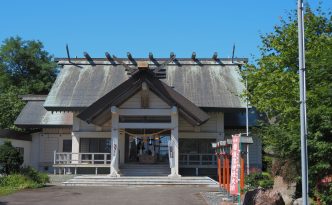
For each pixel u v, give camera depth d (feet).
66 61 129.49
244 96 96.17
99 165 108.37
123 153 110.01
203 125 114.32
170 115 98.17
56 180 97.14
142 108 97.66
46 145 122.72
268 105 74.54
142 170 102.27
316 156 44.27
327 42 70.28
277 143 51.39
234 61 128.06
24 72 214.90
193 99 113.50
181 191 77.46
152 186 88.28
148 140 112.68
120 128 97.50
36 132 123.44
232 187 55.67
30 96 131.34
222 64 127.65
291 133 49.65
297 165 53.62
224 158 69.00
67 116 123.54
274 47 84.33
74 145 113.50
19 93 185.37
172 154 96.02
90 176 95.91
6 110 153.69
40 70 213.05
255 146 117.60
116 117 97.45
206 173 110.73
